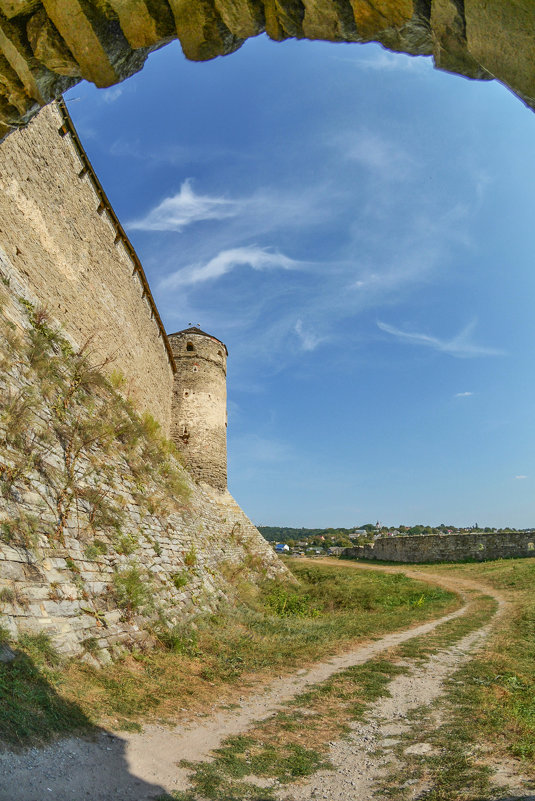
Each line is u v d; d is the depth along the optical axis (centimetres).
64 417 906
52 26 298
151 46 311
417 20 230
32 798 329
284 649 995
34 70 318
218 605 1227
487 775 425
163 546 1116
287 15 260
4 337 816
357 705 661
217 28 286
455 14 212
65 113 1220
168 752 473
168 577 1052
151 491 1227
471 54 210
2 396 728
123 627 749
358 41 258
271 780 445
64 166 1246
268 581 2109
